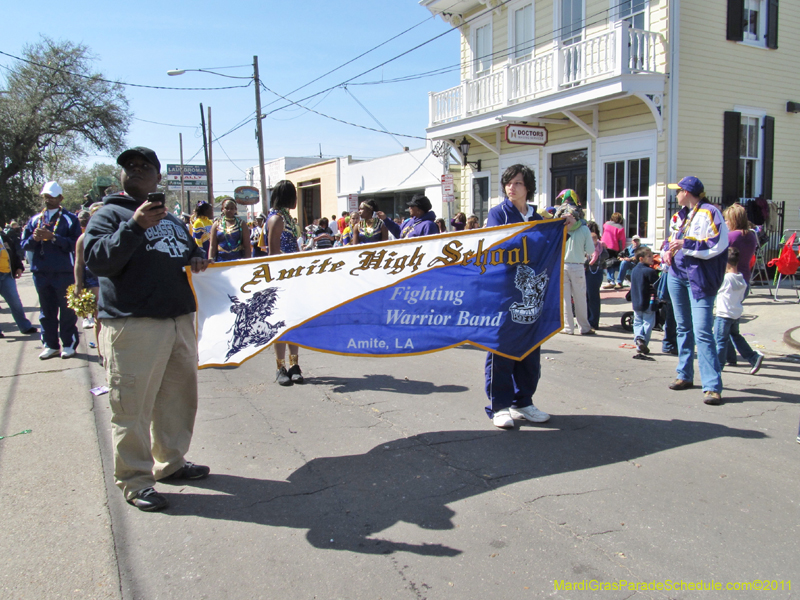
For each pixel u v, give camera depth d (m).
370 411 4.94
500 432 4.41
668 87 11.70
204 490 3.51
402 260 4.20
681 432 4.35
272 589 2.56
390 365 6.57
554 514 3.18
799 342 7.09
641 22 12.18
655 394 5.36
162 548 2.89
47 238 6.63
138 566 2.74
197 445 4.23
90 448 4.17
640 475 3.64
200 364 3.86
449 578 2.63
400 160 21.83
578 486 3.50
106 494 3.46
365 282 4.17
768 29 13.09
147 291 3.13
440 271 4.25
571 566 2.71
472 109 15.27
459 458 3.93
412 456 3.98
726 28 12.45
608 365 6.52
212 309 3.87
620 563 2.73
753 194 13.29
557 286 4.43
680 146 11.93
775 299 10.26
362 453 4.04
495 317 4.33
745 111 12.86
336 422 4.67
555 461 3.86
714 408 4.92
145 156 3.23
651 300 6.75
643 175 12.23
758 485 3.48
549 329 4.43
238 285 3.92
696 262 4.96
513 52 15.24
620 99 12.46
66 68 31.83
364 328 4.21
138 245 2.95
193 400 3.61
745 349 5.98
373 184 23.81
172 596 2.52
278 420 4.73
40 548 2.88
